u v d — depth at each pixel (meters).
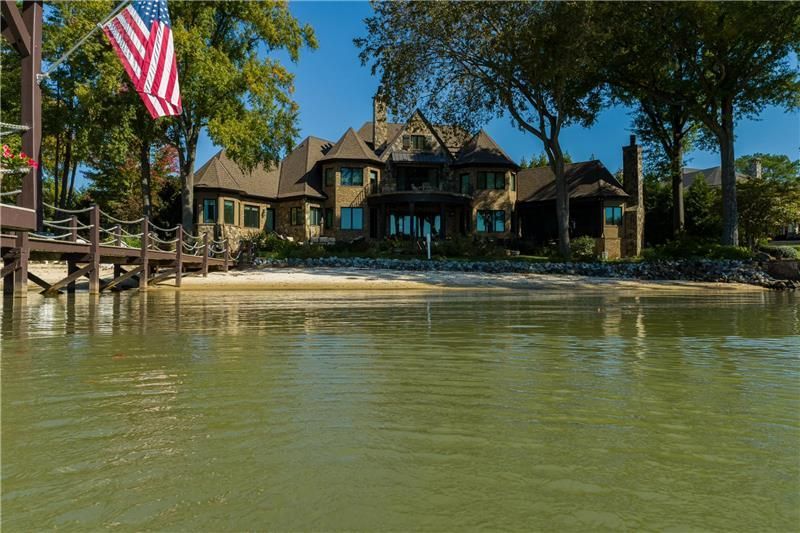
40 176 13.05
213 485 1.99
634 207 39.59
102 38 25.77
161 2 15.51
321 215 39.28
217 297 14.71
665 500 1.89
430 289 20.36
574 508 1.82
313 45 31.88
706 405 3.20
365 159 38.81
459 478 2.07
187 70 27.16
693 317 9.27
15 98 26.02
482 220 40.44
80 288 18.00
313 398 3.33
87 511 1.78
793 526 1.70
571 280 25.28
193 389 3.56
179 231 19.22
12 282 13.45
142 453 2.33
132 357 4.81
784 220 35.47
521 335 6.55
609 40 28.45
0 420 2.81
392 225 40.41
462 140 42.59
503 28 28.08
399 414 2.97
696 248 29.52
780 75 28.84
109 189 37.84
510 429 2.71
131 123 28.28
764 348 5.48
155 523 1.70
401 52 28.97
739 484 2.03
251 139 28.34
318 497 1.89
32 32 10.68
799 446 2.47
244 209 37.34
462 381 3.84
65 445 2.43
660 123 37.50
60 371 4.14
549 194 41.22
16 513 1.77
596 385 3.73
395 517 1.74
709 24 27.23
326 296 15.67
